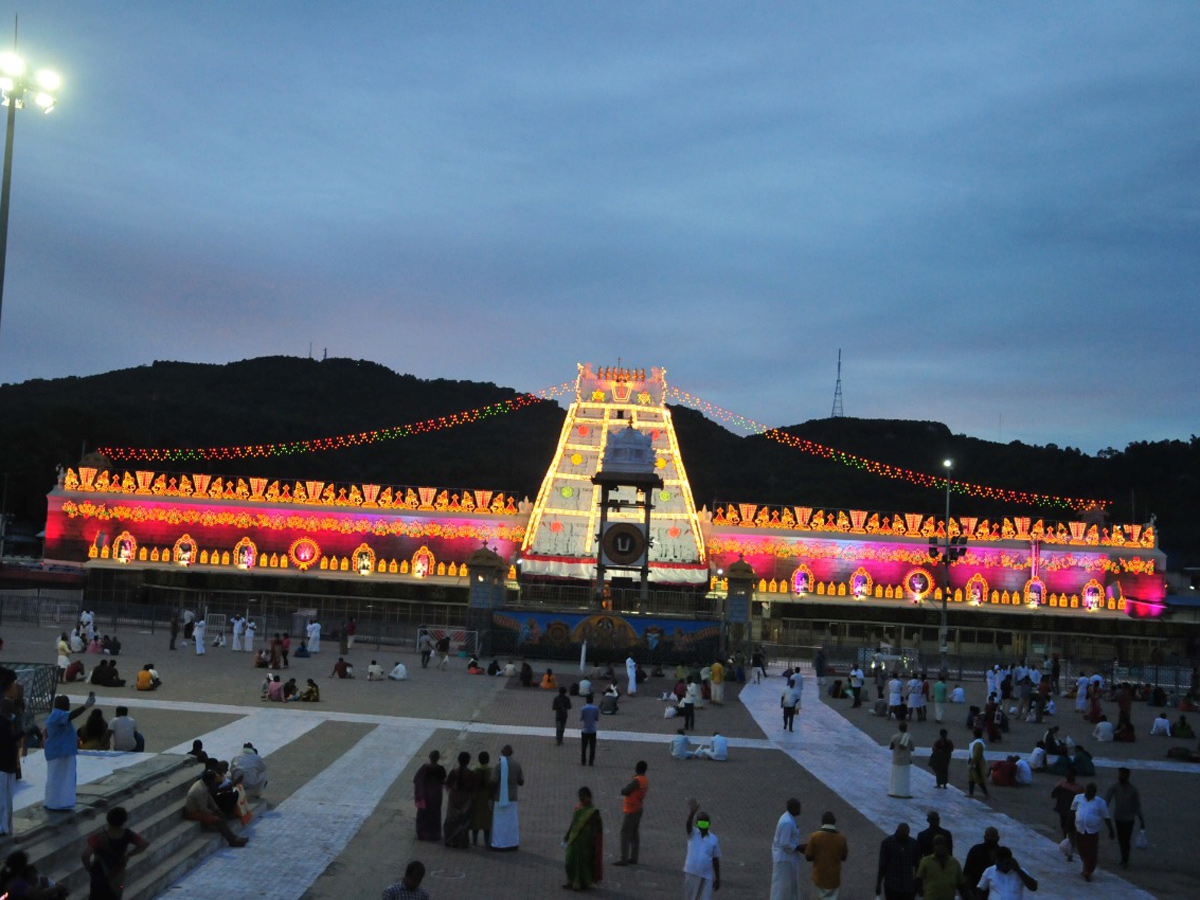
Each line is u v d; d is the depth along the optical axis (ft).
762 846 103.65
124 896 73.41
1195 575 442.91
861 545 361.92
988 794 133.80
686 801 122.01
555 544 354.33
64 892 59.11
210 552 354.74
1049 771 152.05
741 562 281.33
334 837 97.14
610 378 383.24
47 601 281.13
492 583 274.77
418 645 254.27
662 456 372.58
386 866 90.02
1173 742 185.37
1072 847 106.83
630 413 377.71
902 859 76.43
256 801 103.50
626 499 362.12
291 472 645.51
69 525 355.15
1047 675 230.07
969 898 75.41
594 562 350.84
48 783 80.18
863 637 351.46
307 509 357.61
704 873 79.25
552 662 268.62
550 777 130.21
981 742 133.59
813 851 80.23
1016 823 119.96
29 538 449.06
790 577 360.48
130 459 542.98
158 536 355.77
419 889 61.62
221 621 285.64
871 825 114.93
